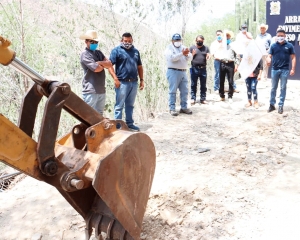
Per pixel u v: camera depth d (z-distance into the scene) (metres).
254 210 4.41
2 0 8.73
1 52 2.61
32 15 9.23
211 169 5.48
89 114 3.17
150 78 9.64
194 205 4.50
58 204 4.80
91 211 3.47
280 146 6.49
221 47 9.91
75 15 10.14
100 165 2.93
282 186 5.00
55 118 2.86
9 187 6.17
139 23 10.30
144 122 8.30
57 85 2.87
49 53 9.37
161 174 5.32
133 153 3.23
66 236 4.16
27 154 2.77
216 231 4.05
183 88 8.76
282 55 8.34
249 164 5.67
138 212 3.36
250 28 15.48
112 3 9.88
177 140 6.92
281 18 13.21
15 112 8.30
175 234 4.02
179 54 8.24
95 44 6.25
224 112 8.99
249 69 9.01
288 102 9.78
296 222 4.12
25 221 4.48
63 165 2.97
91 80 6.36
